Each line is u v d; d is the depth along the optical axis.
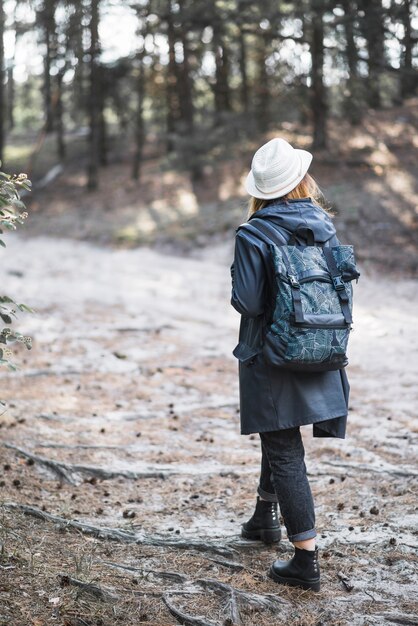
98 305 11.62
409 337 9.35
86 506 4.20
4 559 3.20
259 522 3.57
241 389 3.15
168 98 28.69
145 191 24.61
